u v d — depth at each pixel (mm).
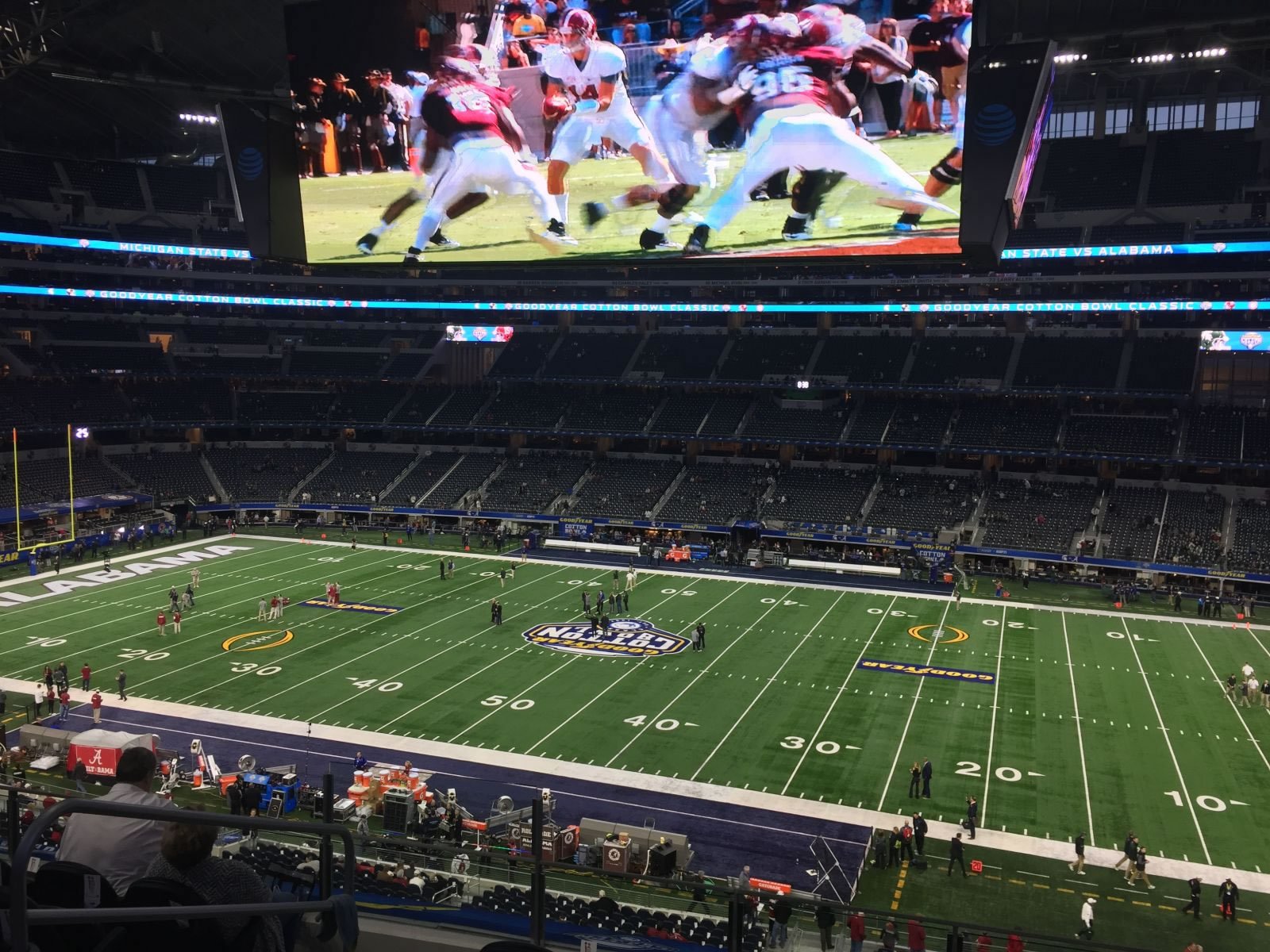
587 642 47969
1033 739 36125
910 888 25953
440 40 26406
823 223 24344
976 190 22906
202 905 4457
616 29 25219
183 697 39906
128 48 39344
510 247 27000
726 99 24641
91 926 4617
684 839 26234
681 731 36656
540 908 12102
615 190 25875
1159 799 31266
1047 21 36188
